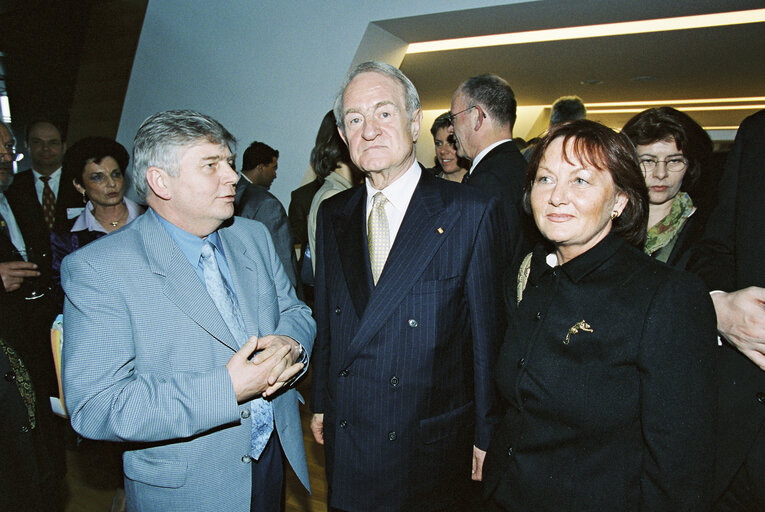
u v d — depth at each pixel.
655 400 0.85
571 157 0.94
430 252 1.17
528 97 6.57
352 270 1.26
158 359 1.02
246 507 1.09
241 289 1.19
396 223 1.26
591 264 0.96
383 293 1.17
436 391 1.19
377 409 1.19
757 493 1.01
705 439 0.85
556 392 0.94
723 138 8.47
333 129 2.05
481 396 1.22
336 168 2.10
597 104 7.10
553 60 4.31
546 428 0.98
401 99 1.19
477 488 1.60
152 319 1.01
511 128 2.07
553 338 0.97
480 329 1.20
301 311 1.37
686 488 0.86
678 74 4.91
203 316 1.04
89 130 4.32
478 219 1.20
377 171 1.21
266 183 3.43
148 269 1.02
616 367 0.90
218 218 1.09
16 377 1.30
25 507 1.24
